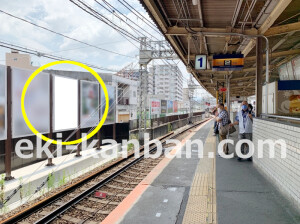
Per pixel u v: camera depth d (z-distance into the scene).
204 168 7.86
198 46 12.39
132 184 8.02
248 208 4.45
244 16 8.25
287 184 4.85
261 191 5.35
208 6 7.52
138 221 4.16
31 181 7.74
